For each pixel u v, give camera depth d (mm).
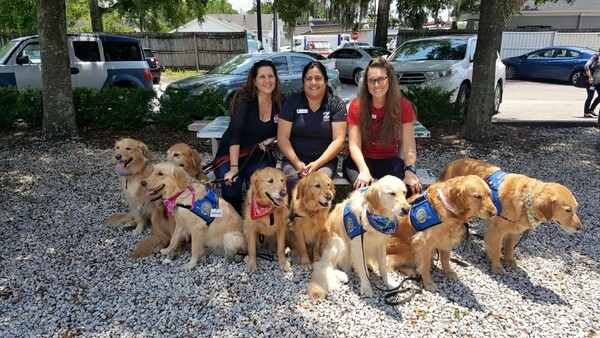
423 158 6953
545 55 18750
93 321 2895
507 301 3182
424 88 8508
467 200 3074
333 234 3564
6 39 20172
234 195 4191
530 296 3248
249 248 3596
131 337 2744
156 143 7758
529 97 14242
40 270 3529
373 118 4023
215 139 5430
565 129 9023
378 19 17906
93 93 8398
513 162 6727
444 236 3264
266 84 4094
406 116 4059
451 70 9523
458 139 7941
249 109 4258
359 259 3262
